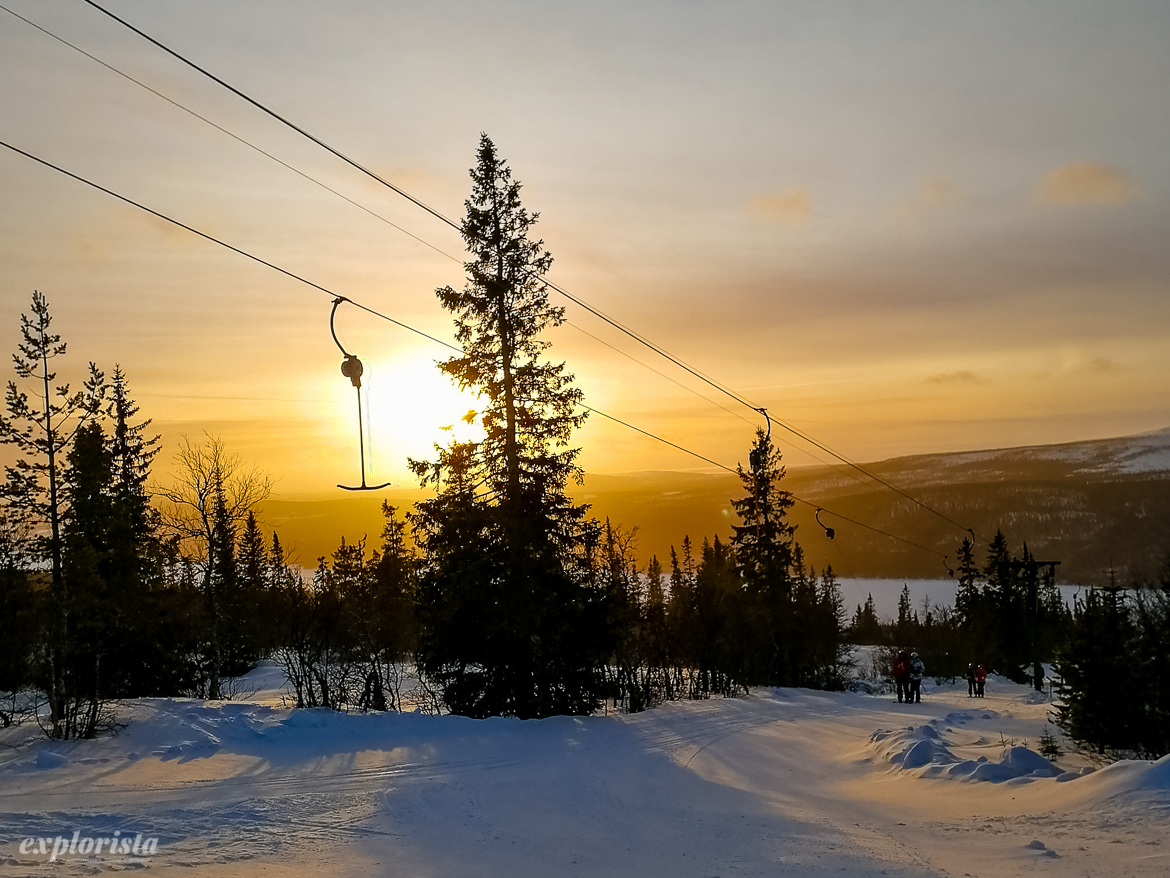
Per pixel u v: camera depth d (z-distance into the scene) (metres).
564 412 25.88
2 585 23.23
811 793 14.39
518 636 23.72
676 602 35.88
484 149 26.33
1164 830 9.86
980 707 33.03
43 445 21.61
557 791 13.16
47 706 21.34
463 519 24.67
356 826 10.41
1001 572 67.19
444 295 25.81
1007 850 9.67
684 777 15.12
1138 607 18.00
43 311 21.94
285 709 18.70
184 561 34.09
